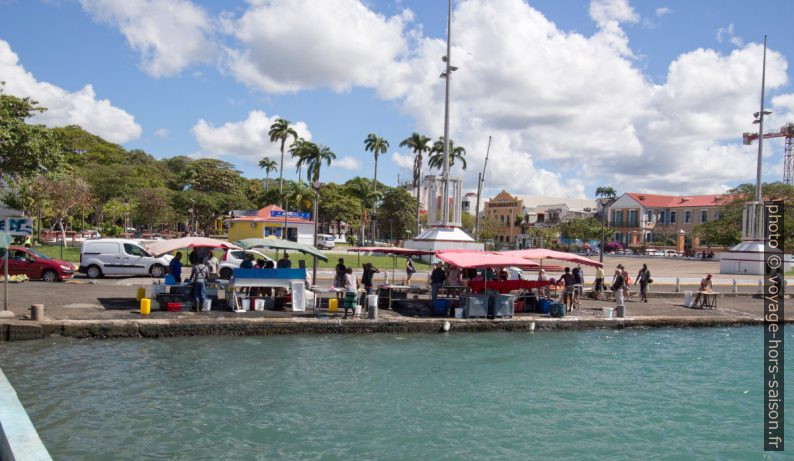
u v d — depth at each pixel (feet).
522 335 63.00
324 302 69.87
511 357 52.60
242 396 38.22
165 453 29.04
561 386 44.42
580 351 56.65
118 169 216.95
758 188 152.25
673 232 326.65
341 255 155.94
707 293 83.66
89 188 162.50
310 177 267.39
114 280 87.56
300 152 267.59
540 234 293.43
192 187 309.01
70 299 65.21
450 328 62.44
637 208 347.77
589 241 311.47
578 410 39.17
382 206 298.56
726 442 34.50
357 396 39.68
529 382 45.11
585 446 33.04
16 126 97.81
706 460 31.83
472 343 57.82
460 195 129.70
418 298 76.84
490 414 37.58
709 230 246.88
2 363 42.70
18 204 147.23
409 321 61.16
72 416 32.86
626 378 47.50
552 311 69.41
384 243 268.00
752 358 55.98
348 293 61.52
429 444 32.24
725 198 262.06
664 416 38.68
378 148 267.18
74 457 27.81
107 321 52.08
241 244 65.82
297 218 195.62
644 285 89.51
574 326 66.95
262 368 44.93
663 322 70.85
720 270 155.63
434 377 45.06
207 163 322.14
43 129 103.24
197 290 60.80
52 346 48.29
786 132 286.66
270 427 33.37
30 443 12.27
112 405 35.04
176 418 33.68
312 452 30.40
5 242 53.01
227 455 29.40
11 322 49.52
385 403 38.58
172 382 40.22
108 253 91.04
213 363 45.52
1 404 15.01
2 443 13.20
